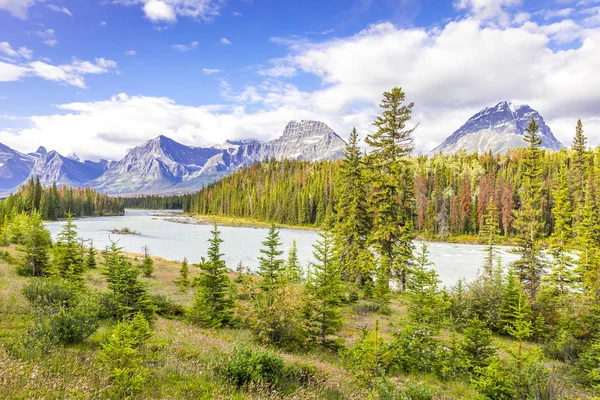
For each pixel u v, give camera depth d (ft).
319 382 31.91
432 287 53.26
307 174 514.27
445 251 227.61
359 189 105.09
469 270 161.38
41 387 20.13
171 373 26.94
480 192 320.91
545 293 91.45
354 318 77.46
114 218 528.22
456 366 44.39
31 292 41.68
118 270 50.03
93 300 45.62
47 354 26.73
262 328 47.06
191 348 35.83
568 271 99.14
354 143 108.27
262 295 50.93
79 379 21.59
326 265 54.75
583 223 106.73
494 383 33.06
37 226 87.30
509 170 354.95
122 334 25.68
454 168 427.74
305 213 416.67
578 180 174.19
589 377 42.42
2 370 20.24
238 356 30.96
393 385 31.14
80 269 80.43
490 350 45.44
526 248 107.24
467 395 35.37
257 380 28.07
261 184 558.97
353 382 34.12
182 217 561.84
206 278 59.62
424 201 323.78
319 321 52.60
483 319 73.56
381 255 99.91
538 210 111.34
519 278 100.68
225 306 59.62
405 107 101.40
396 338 50.49
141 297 48.88
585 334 60.08
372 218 104.53
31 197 410.72
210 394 24.44
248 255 198.59
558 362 54.75
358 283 102.32
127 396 21.38
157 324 49.70
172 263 161.99
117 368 23.38
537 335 70.49
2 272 82.89
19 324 33.99
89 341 32.53
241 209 529.04
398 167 100.27
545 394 30.22
